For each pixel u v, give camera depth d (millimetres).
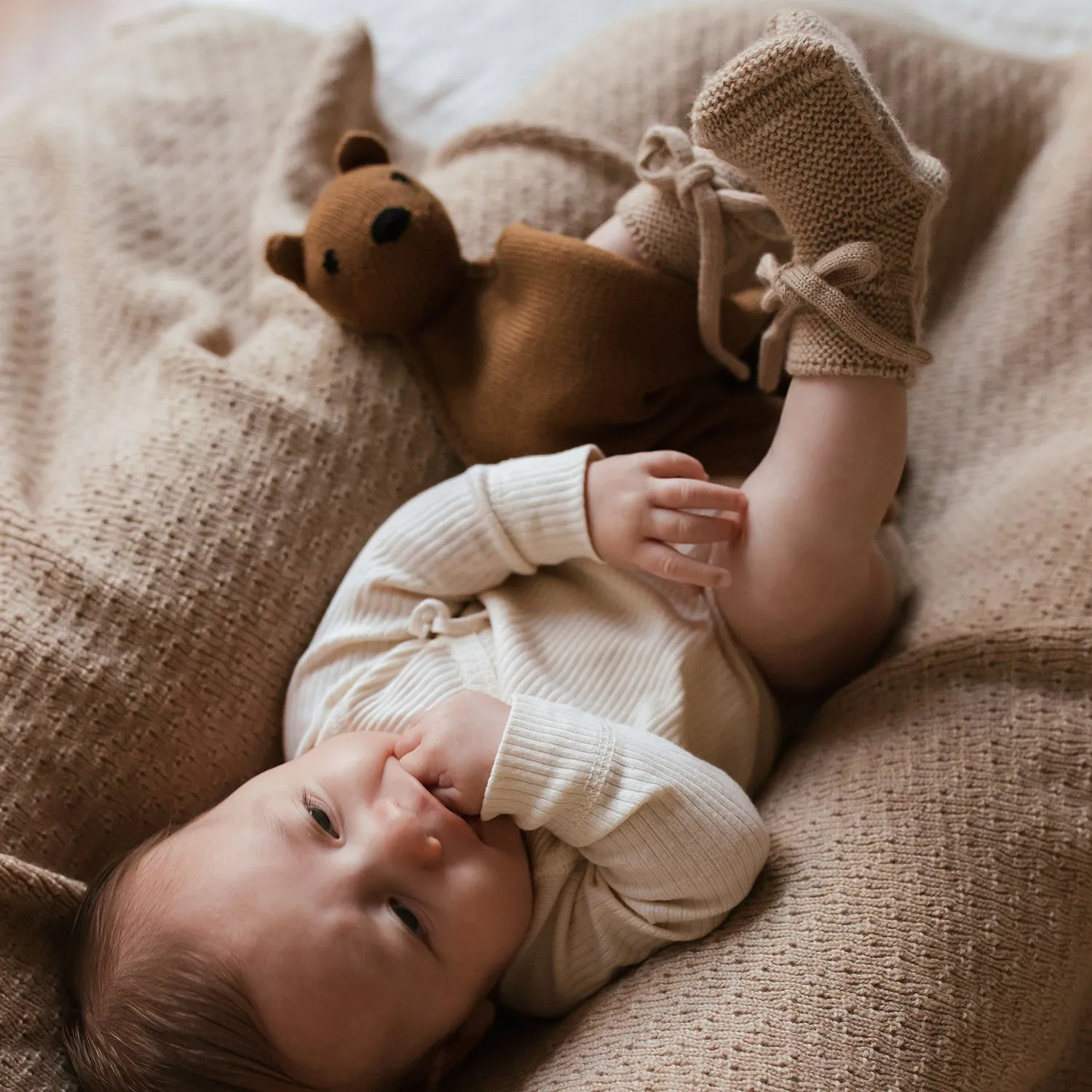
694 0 1341
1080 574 827
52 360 1116
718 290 894
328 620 935
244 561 917
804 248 792
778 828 828
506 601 934
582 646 906
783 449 832
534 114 1144
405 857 762
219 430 955
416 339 1014
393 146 1320
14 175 1216
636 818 771
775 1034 692
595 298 902
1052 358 1017
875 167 750
